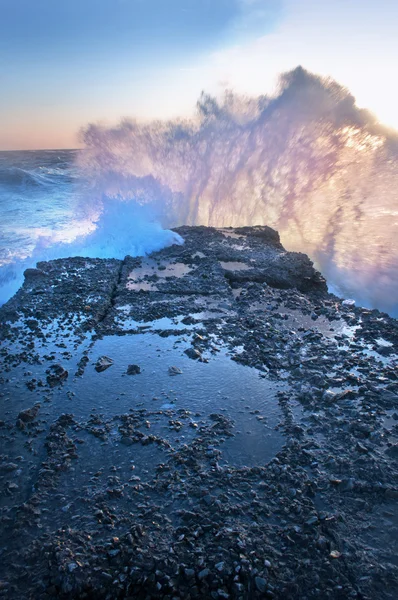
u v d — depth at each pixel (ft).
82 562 6.17
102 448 8.51
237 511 6.98
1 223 31.53
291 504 7.09
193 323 13.79
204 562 6.14
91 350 12.28
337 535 6.54
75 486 7.61
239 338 12.82
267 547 6.37
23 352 12.17
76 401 10.02
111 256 20.99
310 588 5.83
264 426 9.03
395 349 12.01
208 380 10.73
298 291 16.99
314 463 7.93
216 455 8.21
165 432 8.90
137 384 10.62
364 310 14.96
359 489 7.34
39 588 5.94
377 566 6.07
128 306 15.11
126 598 5.81
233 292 16.60
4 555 6.40
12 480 7.84
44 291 16.12
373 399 9.73
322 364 11.27
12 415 9.57
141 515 6.97
